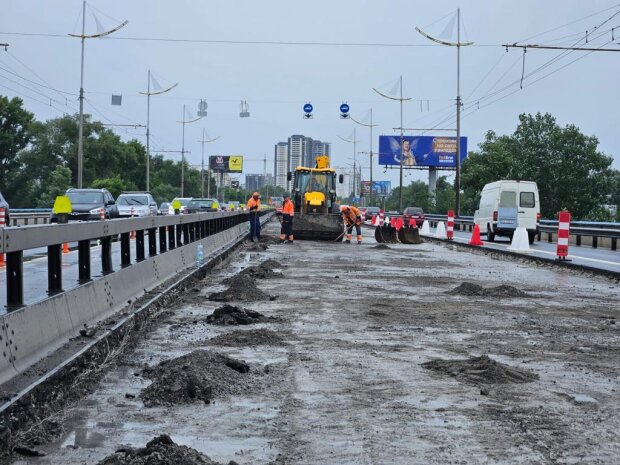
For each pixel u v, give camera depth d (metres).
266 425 6.36
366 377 8.14
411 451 5.69
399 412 6.78
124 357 9.04
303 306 13.75
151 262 14.41
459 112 64.31
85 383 7.66
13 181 108.38
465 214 112.31
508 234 43.22
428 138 120.56
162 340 10.20
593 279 20.39
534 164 106.19
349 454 5.61
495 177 105.31
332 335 10.77
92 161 124.44
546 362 9.08
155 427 6.27
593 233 40.69
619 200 131.62
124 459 5.20
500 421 6.52
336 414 6.70
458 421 6.51
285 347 9.81
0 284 11.79
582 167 105.06
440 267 23.80
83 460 5.43
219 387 7.48
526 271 22.89
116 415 6.62
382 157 121.38
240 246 33.50
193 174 187.75
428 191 126.06
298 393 7.42
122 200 49.94
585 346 10.17
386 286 17.47
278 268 21.97
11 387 6.42
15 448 5.61
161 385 7.37
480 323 12.09
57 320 8.31
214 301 14.34
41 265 18.50
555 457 5.57
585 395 7.48
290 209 38.03
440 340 10.48
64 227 8.73
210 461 5.30
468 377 8.13
